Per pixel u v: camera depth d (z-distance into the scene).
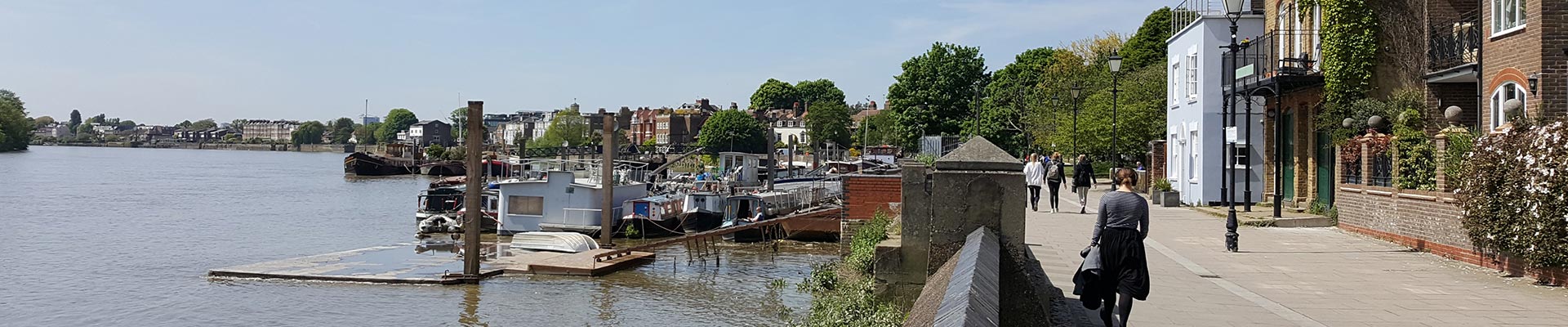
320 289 26.72
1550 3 19.17
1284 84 27.66
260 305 24.75
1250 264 16.89
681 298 25.78
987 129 80.12
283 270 29.44
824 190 56.31
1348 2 25.14
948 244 10.36
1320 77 26.44
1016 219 10.30
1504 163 15.26
